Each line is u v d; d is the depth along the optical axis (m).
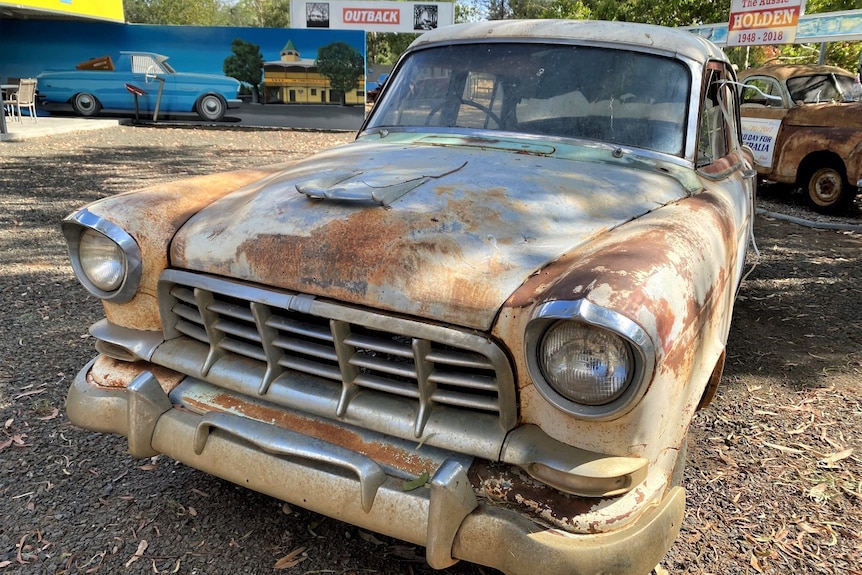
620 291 1.60
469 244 2.01
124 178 9.81
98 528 2.54
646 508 1.77
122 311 2.42
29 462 2.94
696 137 2.97
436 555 1.77
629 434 1.68
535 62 3.20
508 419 1.81
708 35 14.39
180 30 17.30
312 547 2.49
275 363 2.13
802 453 3.21
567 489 1.74
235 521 2.62
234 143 14.40
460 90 3.29
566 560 1.67
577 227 2.19
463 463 1.88
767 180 10.09
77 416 2.37
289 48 17.48
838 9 18.94
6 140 13.47
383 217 2.11
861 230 8.09
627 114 2.99
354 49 17.50
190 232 2.34
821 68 9.88
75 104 17.61
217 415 2.12
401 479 1.90
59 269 5.64
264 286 2.10
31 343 4.11
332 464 1.93
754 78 9.99
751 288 5.78
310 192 2.28
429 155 2.80
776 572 2.43
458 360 1.83
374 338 1.96
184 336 2.39
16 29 17.20
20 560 2.36
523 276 1.89
